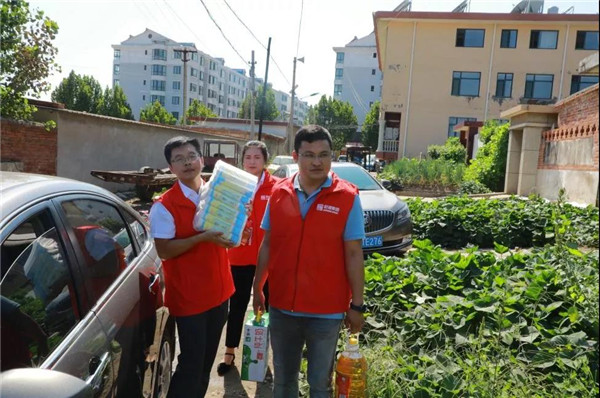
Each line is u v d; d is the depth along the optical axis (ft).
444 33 95.96
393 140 101.14
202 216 8.71
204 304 9.14
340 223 8.15
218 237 8.67
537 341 11.71
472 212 29.25
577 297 12.55
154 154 65.62
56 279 6.33
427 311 13.52
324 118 215.31
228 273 9.90
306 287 8.23
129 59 305.73
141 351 8.11
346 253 8.35
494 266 15.90
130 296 8.10
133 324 7.86
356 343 8.72
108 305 7.24
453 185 61.21
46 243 6.39
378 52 110.01
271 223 8.69
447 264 16.20
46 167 44.39
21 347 5.31
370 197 24.09
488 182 60.54
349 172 26.89
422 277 15.66
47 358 5.57
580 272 14.47
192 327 9.10
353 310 8.43
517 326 11.85
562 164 43.21
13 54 30.73
